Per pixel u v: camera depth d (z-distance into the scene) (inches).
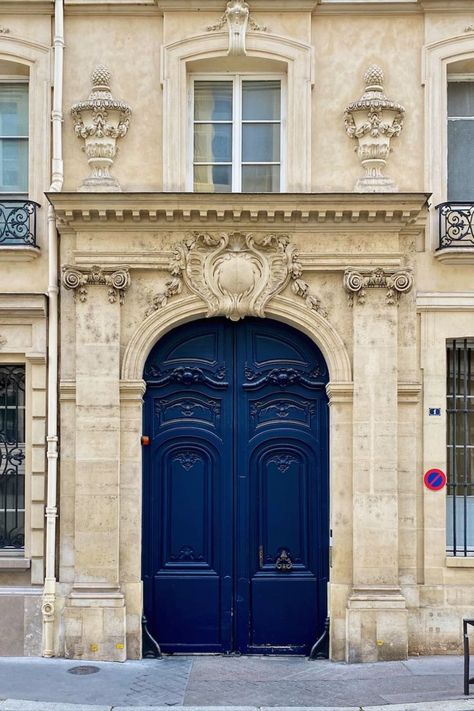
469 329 388.5
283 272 384.5
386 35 396.8
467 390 397.4
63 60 395.5
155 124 394.3
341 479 383.2
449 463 394.9
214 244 386.0
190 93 405.7
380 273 381.7
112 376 381.7
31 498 384.8
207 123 406.9
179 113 392.8
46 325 387.5
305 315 386.3
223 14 395.2
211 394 396.8
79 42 397.4
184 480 394.3
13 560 380.8
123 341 385.7
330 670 360.8
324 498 391.9
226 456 394.3
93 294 384.2
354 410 381.4
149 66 396.2
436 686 335.0
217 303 385.1
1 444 394.3
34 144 395.9
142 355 386.3
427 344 387.5
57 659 373.7
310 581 390.0
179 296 387.2
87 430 380.2
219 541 392.8
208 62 398.9
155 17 397.4
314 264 384.2
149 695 327.9
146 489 392.2
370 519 377.7
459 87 407.5
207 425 395.9
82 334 382.9
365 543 376.8
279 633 389.1
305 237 386.0
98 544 376.5
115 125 390.6
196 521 393.1
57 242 390.9
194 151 406.0
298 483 394.3
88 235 385.4
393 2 393.7
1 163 407.2
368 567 376.2
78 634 372.5
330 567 383.9
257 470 394.9
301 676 352.8
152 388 395.5
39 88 396.2
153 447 393.7
